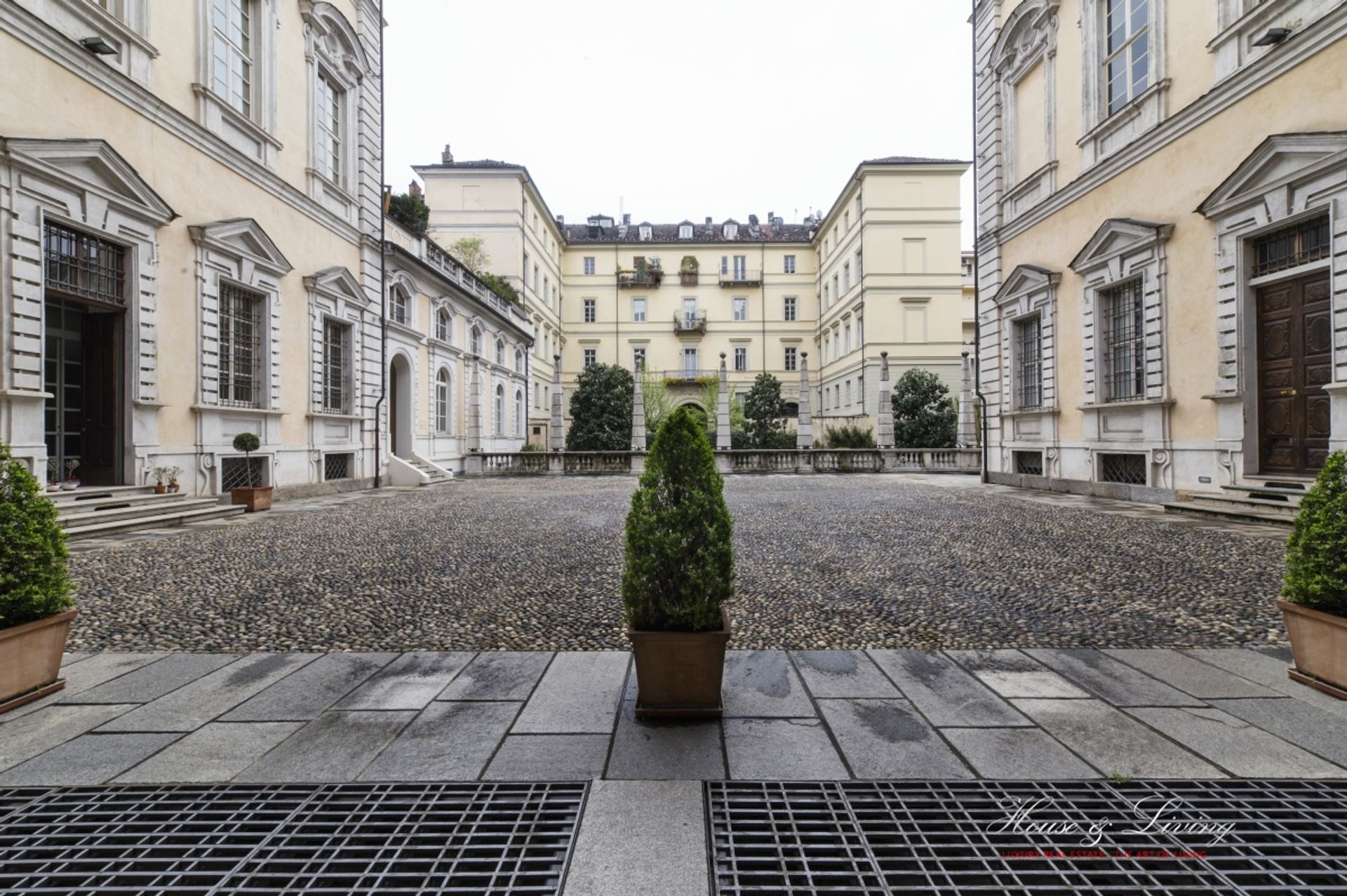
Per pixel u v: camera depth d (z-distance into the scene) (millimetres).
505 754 2869
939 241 37844
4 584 3396
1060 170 14703
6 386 8617
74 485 9930
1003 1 17031
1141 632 4555
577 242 50906
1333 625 3432
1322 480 3664
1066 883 2037
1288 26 9477
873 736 3020
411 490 17672
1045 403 15188
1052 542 8109
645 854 2180
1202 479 11008
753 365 50750
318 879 2082
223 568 6852
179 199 11648
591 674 3840
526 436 37812
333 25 16672
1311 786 2578
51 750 2916
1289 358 9773
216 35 12969
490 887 2037
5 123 8633
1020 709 3312
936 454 26484
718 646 3164
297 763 2797
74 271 9836
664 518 3273
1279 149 9328
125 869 2127
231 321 13188
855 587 5941
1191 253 11164
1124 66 12914
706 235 55250
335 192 17109
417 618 5016
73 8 9625
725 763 2773
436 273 22875
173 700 3467
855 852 2197
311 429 15953
